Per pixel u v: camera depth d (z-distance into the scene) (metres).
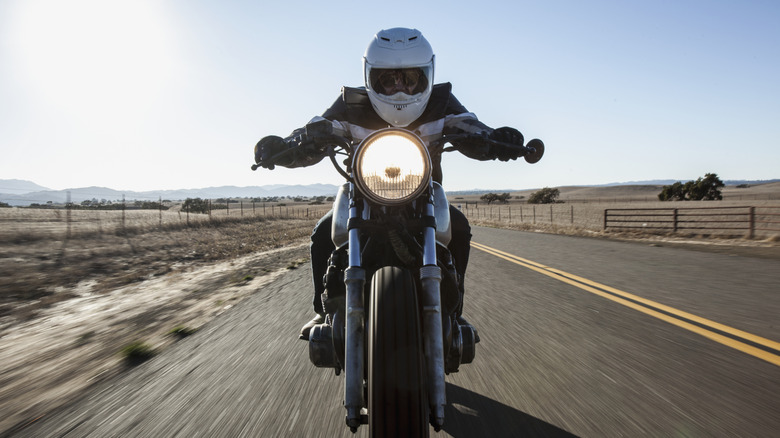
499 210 73.19
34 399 3.43
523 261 9.79
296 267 10.69
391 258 2.36
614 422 2.58
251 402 3.03
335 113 2.77
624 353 3.75
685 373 3.27
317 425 2.67
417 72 2.49
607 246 13.02
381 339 1.88
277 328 4.97
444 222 2.41
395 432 1.76
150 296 8.38
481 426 2.59
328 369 3.60
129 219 33.09
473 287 6.89
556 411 2.74
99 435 2.68
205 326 5.29
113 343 5.02
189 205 55.12
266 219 43.84
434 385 2.00
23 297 8.93
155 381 3.54
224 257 15.54
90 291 9.52
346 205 2.46
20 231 19.55
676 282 6.88
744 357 3.58
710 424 2.51
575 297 6.00
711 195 77.44
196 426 2.73
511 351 3.88
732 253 10.61
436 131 2.70
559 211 61.25
